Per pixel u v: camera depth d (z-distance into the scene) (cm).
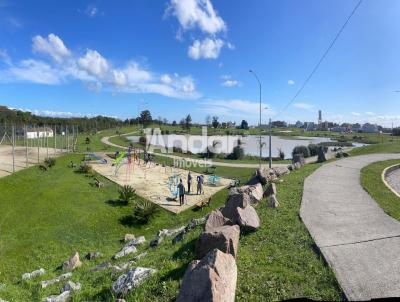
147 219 1984
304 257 639
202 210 2200
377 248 669
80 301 636
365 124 14600
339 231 781
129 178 3166
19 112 8525
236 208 817
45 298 737
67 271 1100
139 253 1023
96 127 9800
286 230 794
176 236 1014
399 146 3459
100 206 2178
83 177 2962
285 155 5734
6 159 3628
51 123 8119
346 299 489
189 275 464
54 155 4100
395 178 1722
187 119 9469
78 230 1792
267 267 606
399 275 552
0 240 1583
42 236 1664
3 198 2123
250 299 507
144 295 559
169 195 2584
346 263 602
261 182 1462
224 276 465
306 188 1301
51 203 2128
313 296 505
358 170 1798
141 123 11062
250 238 758
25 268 1337
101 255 1261
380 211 959
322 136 10400
